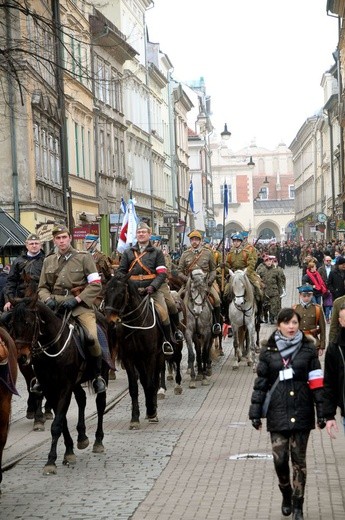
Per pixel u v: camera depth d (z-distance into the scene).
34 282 12.36
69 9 44.19
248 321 23.97
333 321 12.45
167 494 11.19
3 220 29.62
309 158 119.69
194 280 21.22
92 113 51.50
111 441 14.84
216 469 12.52
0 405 10.77
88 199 49.41
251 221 154.25
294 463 9.75
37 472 12.62
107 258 23.50
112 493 11.32
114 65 57.78
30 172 36.09
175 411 17.73
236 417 16.83
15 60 22.27
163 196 79.94
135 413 15.94
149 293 16.58
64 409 12.77
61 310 13.25
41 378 12.80
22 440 14.95
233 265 26.11
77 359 12.97
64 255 13.81
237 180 154.38
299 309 19.50
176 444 14.40
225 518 10.02
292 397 9.77
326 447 13.75
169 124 85.19
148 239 17.11
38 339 12.51
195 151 102.31
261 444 14.20
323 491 11.11
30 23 29.47
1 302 19.27
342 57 71.12
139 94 68.81
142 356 16.20
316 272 34.19
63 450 14.19
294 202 151.75
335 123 86.94
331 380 9.90
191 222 75.56
